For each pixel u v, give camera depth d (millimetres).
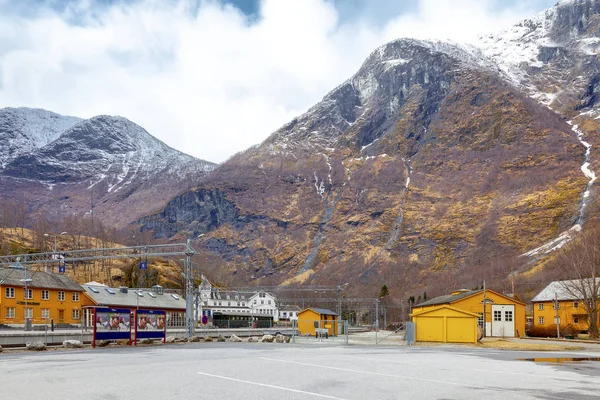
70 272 163500
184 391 17625
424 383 20406
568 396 17734
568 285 86875
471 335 58844
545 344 56719
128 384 19328
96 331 45938
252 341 61969
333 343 59406
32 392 17406
